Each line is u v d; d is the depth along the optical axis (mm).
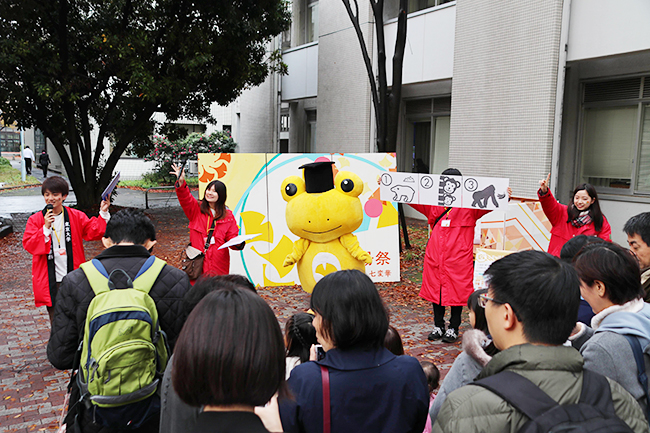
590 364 1940
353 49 13852
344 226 5395
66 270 4648
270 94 18766
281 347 1354
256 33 13445
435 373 2869
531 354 1451
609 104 9867
